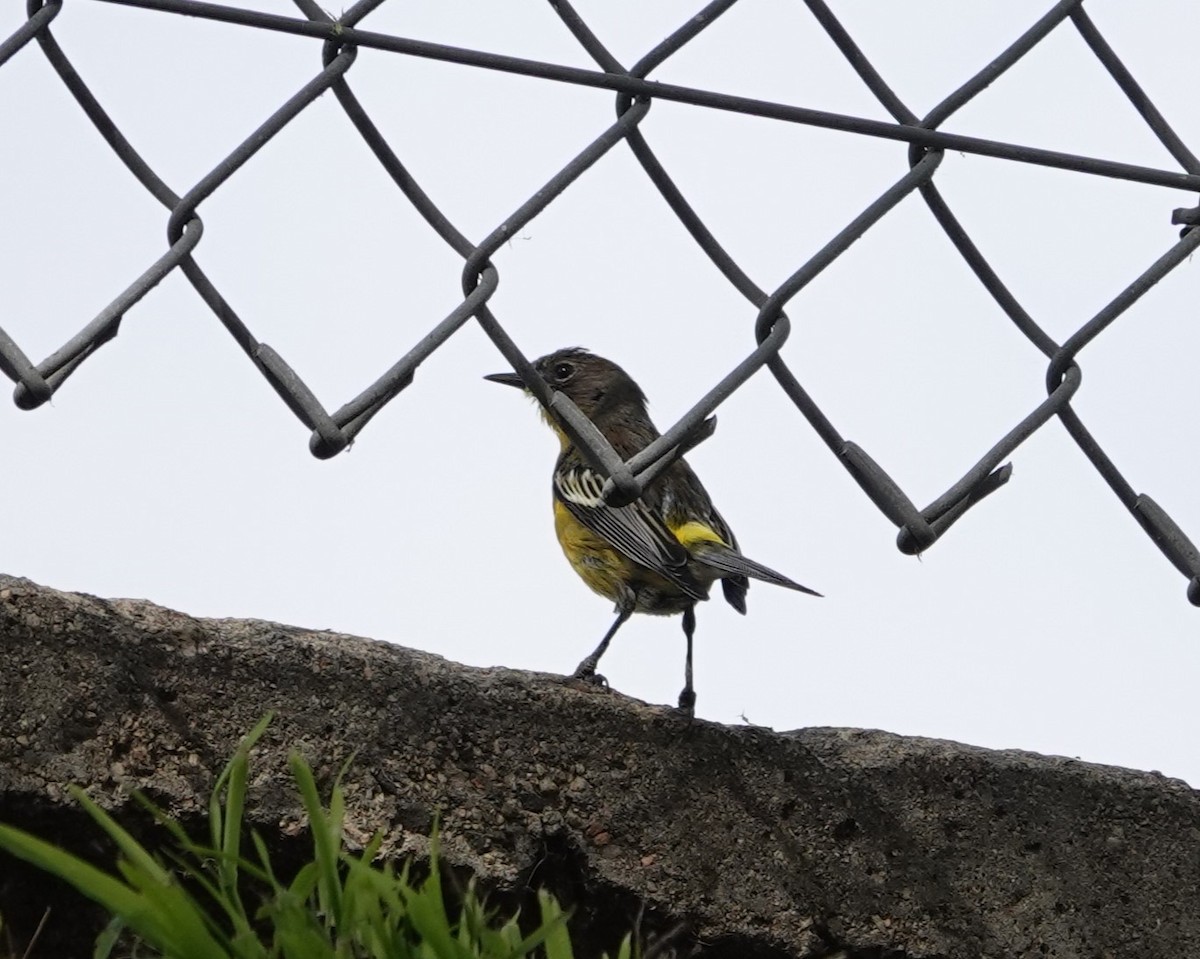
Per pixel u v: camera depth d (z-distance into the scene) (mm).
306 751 6199
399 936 4852
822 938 6883
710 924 6734
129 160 6613
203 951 4695
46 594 5949
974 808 7188
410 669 6426
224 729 6109
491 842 6422
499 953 4945
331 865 5047
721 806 6816
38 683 5859
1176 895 7379
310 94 6605
